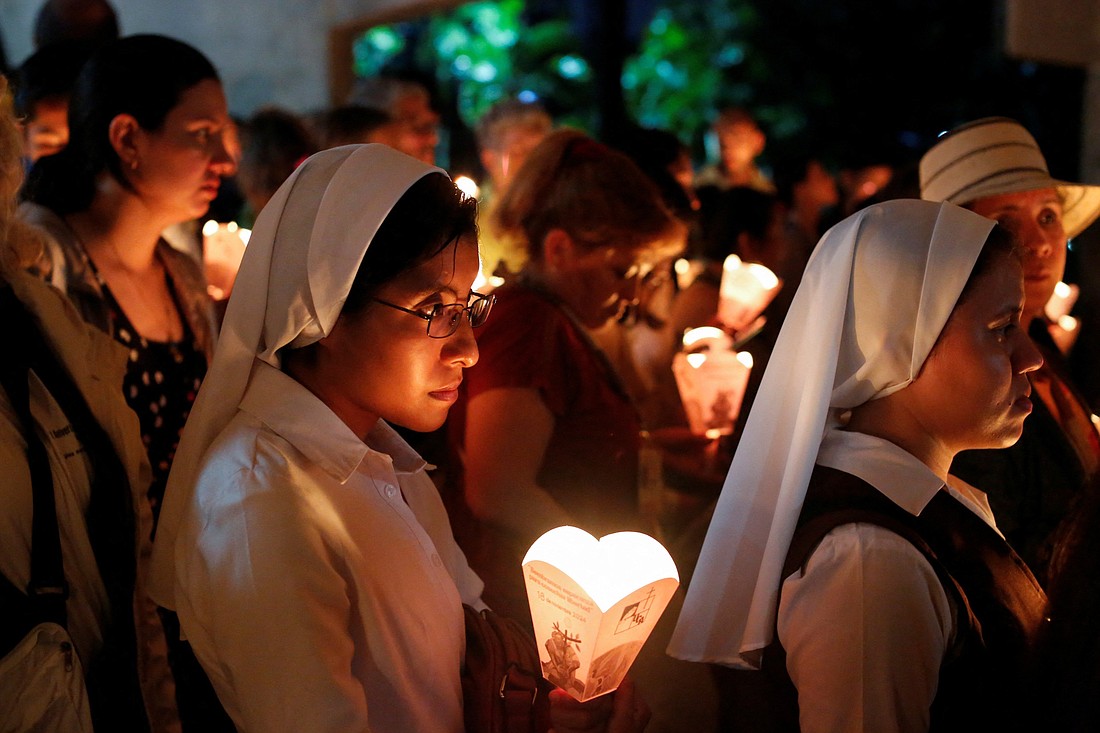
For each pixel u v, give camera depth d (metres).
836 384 1.64
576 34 11.39
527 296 2.47
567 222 2.49
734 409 2.80
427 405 1.54
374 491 1.57
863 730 1.47
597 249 2.50
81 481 1.75
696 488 2.90
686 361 2.83
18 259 1.80
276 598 1.37
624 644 1.46
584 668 1.44
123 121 2.46
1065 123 5.47
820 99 10.09
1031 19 4.51
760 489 1.70
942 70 9.30
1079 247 3.37
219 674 1.49
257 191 3.92
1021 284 1.60
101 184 2.50
